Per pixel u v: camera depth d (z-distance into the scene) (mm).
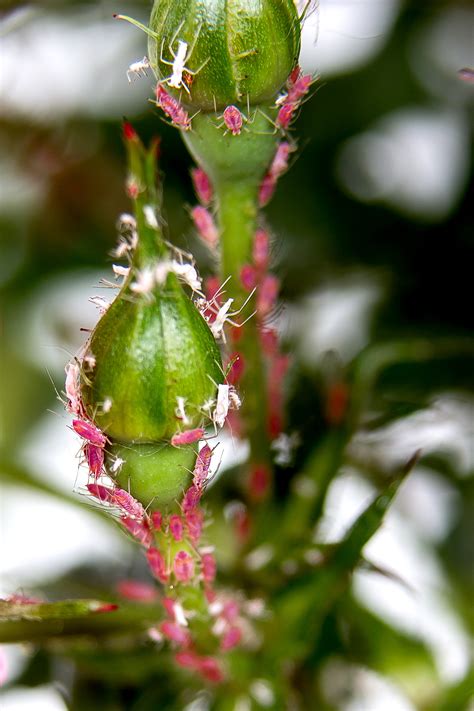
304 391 217
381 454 238
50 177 247
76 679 217
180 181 240
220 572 206
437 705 219
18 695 220
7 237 257
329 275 244
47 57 249
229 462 219
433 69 255
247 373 193
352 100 251
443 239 243
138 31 250
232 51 175
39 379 264
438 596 235
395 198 250
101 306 173
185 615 187
